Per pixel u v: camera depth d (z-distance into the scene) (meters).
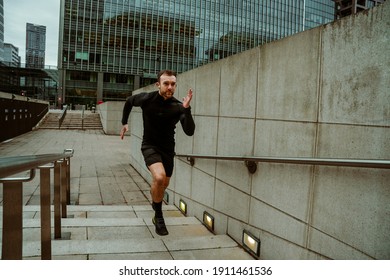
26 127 19.55
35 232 3.75
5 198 1.54
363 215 1.95
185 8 61.06
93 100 56.12
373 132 1.92
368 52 1.98
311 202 2.42
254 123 3.30
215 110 4.24
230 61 3.87
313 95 2.46
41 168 2.51
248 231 3.32
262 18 69.69
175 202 5.79
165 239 3.46
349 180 2.07
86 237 3.86
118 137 19.55
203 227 4.39
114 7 55.75
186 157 4.93
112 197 6.65
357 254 1.99
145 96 3.59
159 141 3.64
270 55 3.05
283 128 2.82
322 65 2.37
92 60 55.19
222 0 64.62
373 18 1.95
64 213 4.71
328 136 2.29
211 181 4.29
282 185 2.79
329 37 2.31
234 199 3.65
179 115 3.50
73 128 23.56
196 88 4.92
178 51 60.75
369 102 1.96
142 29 57.81
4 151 11.95
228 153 3.84
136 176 8.63
